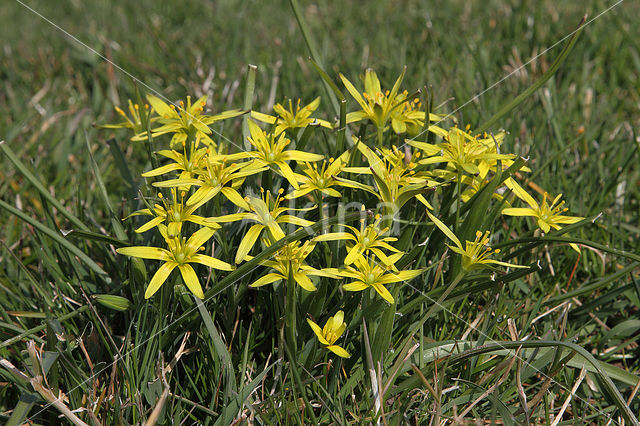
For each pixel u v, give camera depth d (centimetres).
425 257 204
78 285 207
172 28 522
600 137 322
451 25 467
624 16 450
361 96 198
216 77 398
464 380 176
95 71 425
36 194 281
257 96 353
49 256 211
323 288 167
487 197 173
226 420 163
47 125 355
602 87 370
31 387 160
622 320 226
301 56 424
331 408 171
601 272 240
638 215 271
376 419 162
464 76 377
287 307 154
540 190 250
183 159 176
